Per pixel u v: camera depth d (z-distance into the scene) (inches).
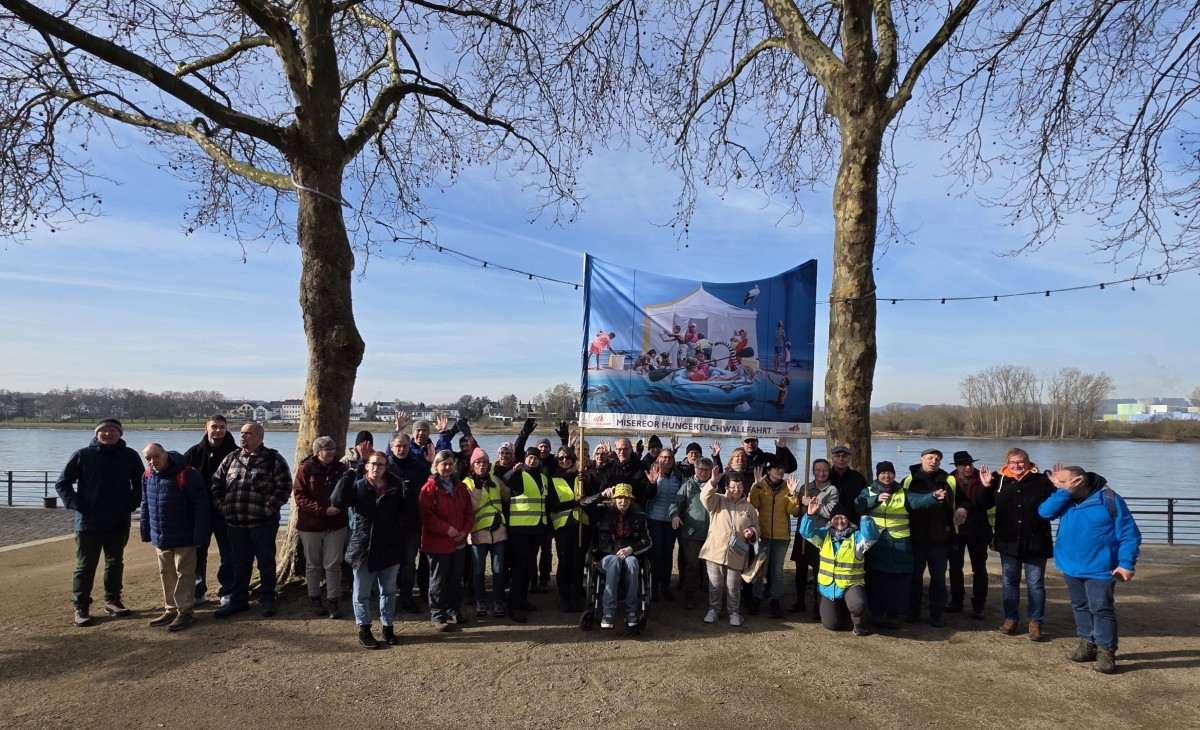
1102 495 216.5
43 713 171.9
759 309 305.7
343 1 305.4
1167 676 205.2
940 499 249.8
